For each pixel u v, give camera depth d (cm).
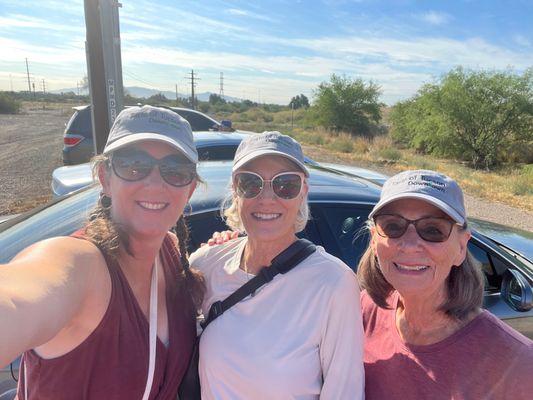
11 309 92
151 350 135
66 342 121
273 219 163
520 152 2152
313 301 152
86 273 119
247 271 170
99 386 126
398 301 171
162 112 145
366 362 168
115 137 141
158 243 143
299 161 164
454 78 2205
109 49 534
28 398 124
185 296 164
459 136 2206
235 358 153
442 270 148
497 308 273
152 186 138
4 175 1177
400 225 153
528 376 128
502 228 425
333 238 262
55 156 1609
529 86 2080
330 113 3925
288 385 149
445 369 142
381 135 3734
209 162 367
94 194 310
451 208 147
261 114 6388
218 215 247
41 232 264
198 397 165
